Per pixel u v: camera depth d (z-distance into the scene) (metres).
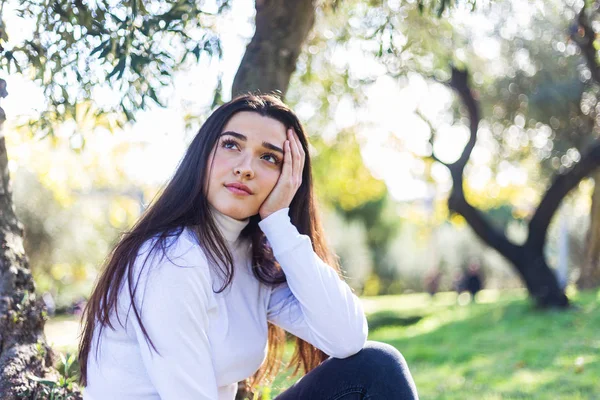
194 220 2.08
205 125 2.17
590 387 4.81
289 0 3.59
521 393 4.84
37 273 16.84
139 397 1.95
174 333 1.88
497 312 11.38
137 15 2.91
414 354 7.46
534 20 11.20
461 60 6.99
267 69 3.62
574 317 9.44
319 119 7.38
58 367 2.77
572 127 12.98
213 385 1.94
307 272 2.15
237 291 2.20
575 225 23.45
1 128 2.82
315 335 2.18
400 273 29.42
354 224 28.02
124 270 1.97
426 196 31.36
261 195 2.17
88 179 8.90
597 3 7.55
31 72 3.06
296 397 2.19
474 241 33.09
